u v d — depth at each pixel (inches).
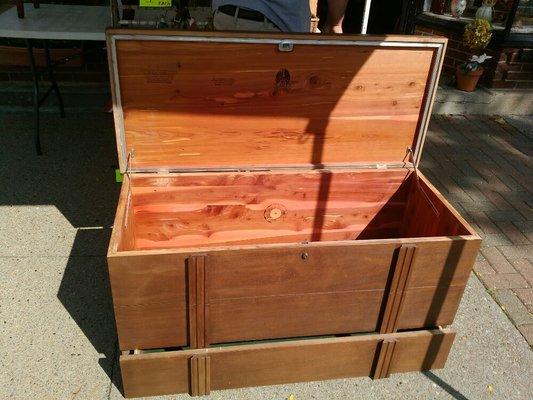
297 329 76.4
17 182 131.9
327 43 81.9
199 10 135.1
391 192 99.9
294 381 80.7
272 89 85.6
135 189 89.4
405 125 94.5
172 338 73.2
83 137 156.1
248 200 95.7
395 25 216.4
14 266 103.3
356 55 85.0
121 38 75.5
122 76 79.4
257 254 67.2
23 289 97.5
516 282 108.0
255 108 87.0
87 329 89.4
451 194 141.0
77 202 125.7
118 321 69.2
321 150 94.5
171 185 90.3
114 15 105.6
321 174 95.0
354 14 229.8
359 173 96.1
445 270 74.6
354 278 72.7
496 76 197.6
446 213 82.3
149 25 107.7
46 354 84.0
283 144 92.4
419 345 80.5
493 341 92.5
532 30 196.1
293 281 70.9
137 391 75.9
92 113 170.2
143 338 72.0
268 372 78.2
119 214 76.0
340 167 96.1
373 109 91.4
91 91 168.1
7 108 166.2
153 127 85.4
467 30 188.7
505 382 84.3
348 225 103.2
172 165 90.2
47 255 107.0
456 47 208.8
